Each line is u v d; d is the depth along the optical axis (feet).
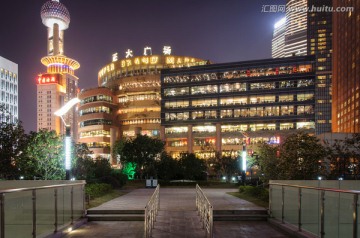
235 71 297.94
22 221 27.43
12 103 469.98
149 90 379.96
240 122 292.20
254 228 41.93
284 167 76.89
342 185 56.29
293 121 277.44
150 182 117.91
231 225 43.98
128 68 411.13
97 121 384.68
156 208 47.73
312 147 75.61
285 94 282.15
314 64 278.26
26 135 78.23
